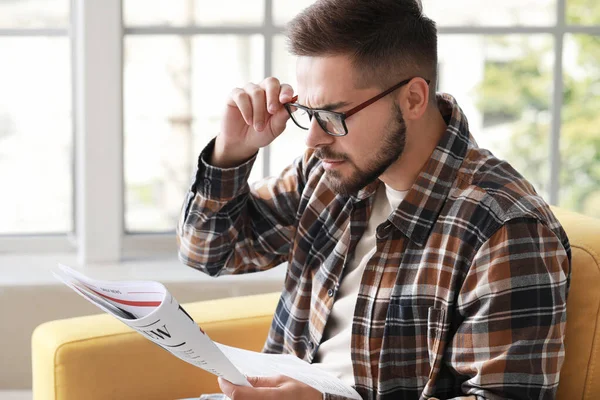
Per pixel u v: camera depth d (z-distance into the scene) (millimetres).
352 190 1597
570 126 2865
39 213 2910
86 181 2723
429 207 1573
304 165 1902
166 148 2844
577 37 2812
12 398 2588
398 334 1559
